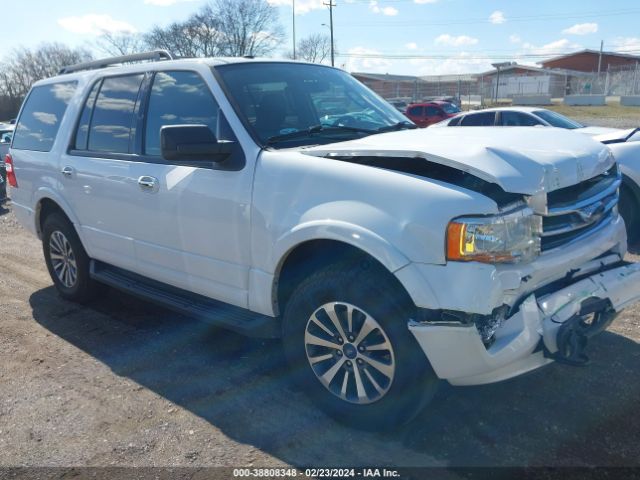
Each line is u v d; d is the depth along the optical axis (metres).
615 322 4.36
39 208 5.26
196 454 3.02
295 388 3.65
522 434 3.05
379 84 53.88
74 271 5.14
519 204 2.70
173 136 3.21
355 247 2.98
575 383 3.51
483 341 2.66
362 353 3.01
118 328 4.71
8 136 17.22
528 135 3.33
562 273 2.95
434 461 2.88
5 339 4.57
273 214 3.19
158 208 3.88
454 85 54.47
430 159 2.77
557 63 76.06
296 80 4.03
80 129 4.70
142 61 4.78
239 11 43.69
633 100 39.72
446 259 2.63
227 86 3.67
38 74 55.12
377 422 3.03
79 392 3.70
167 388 3.71
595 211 3.13
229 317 3.63
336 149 3.11
